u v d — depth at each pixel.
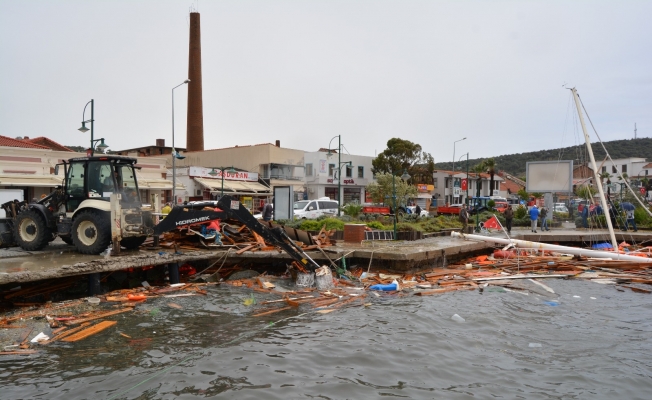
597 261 16.44
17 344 7.79
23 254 12.23
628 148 125.56
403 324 9.42
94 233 12.09
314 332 8.81
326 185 52.84
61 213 12.97
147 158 35.69
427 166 59.50
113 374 6.64
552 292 12.73
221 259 13.79
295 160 52.78
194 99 60.69
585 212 26.61
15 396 5.90
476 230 24.19
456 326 9.40
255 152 50.03
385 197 35.41
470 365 7.35
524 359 7.68
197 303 10.75
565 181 27.25
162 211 20.42
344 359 7.43
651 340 8.74
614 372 7.15
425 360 7.49
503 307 11.02
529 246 17.84
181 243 14.57
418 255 14.56
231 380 6.53
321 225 18.77
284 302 11.06
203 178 42.38
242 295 11.62
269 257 13.98
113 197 11.90
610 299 12.12
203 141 61.75
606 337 8.90
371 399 6.06
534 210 23.91
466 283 13.48
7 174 26.16
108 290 11.97
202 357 7.36
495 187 74.88
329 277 12.73
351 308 10.65
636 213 26.17
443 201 64.88
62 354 7.40
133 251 13.27
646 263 15.66
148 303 10.63
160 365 7.02
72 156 29.58
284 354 7.60
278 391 6.21
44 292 10.96
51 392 6.04
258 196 44.94
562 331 9.23
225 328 8.97
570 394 6.36
